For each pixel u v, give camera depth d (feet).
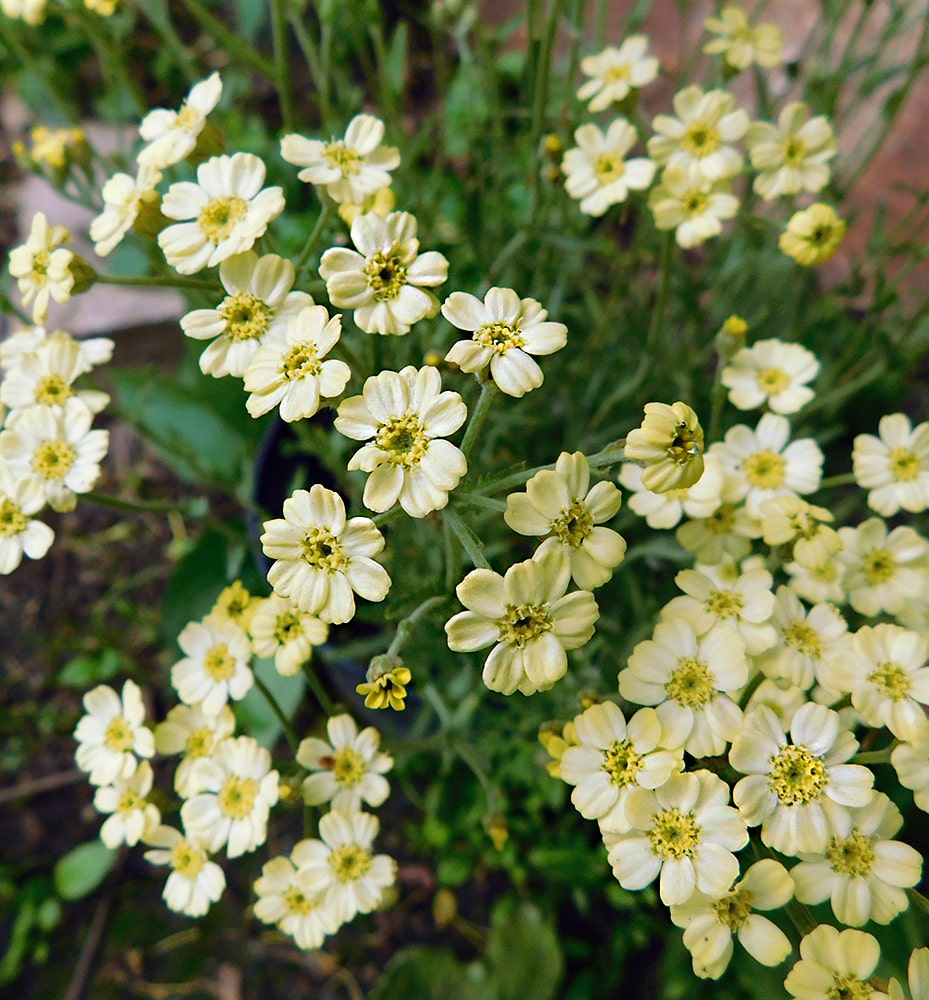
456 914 0.63
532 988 0.56
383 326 0.33
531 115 0.55
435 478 0.30
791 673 0.36
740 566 0.42
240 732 0.53
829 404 0.59
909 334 0.61
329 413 0.47
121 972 0.64
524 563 0.29
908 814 0.47
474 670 0.45
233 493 0.54
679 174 0.45
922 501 0.42
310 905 0.39
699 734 0.33
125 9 0.52
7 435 0.39
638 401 0.56
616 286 0.56
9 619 0.74
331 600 0.31
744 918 0.31
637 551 0.46
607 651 0.46
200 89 0.39
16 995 0.63
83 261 0.38
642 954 0.59
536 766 0.51
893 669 0.34
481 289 0.48
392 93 0.60
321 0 0.47
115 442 0.78
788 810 0.31
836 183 0.56
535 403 0.54
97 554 0.75
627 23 0.58
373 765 0.40
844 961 0.30
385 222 0.34
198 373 0.64
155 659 0.71
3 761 0.70
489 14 0.81
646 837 0.31
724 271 0.56
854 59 0.57
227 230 0.36
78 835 0.68
